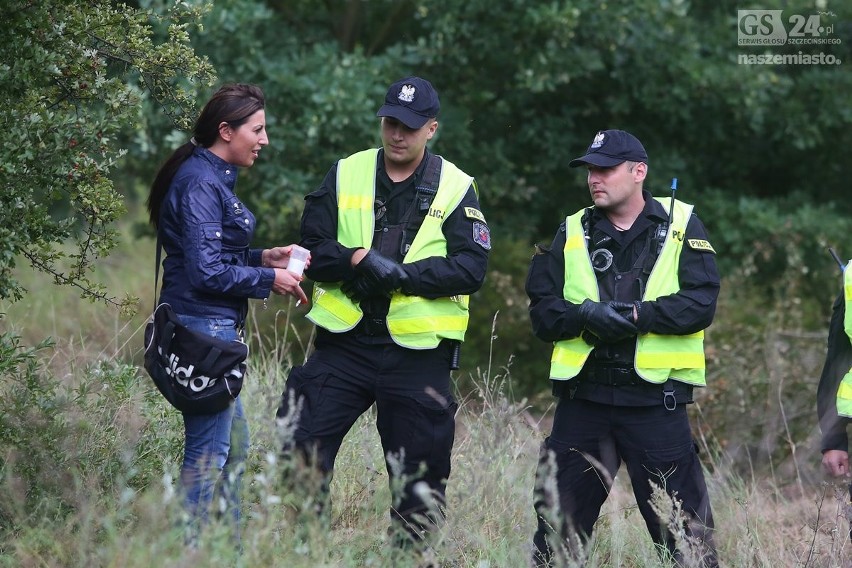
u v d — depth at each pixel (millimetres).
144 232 42688
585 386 16047
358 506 16891
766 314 36438
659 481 15961
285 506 14062
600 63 36406
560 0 36500
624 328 15484
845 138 42344
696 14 41281
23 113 14305
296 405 16016
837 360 16859
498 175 38312
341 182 16406
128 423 17031
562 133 39500
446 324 15953
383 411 16141
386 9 40875
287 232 36281
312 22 40656
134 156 35219
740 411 28266
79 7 15375
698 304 15766
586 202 40875
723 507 20531
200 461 14180
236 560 12469
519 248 38688
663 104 39062
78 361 21266
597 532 18125
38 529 12938
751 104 37969
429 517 15664
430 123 15977
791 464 26391
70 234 15477
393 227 16062
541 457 16406
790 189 44969
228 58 33969
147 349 14438
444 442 16000
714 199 40594
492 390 21422
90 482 14438
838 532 16906
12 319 25516
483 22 36688
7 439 14773
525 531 16234
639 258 16125
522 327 36500
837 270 40344
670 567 15828
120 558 11766
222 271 14195
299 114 34719
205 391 14172
